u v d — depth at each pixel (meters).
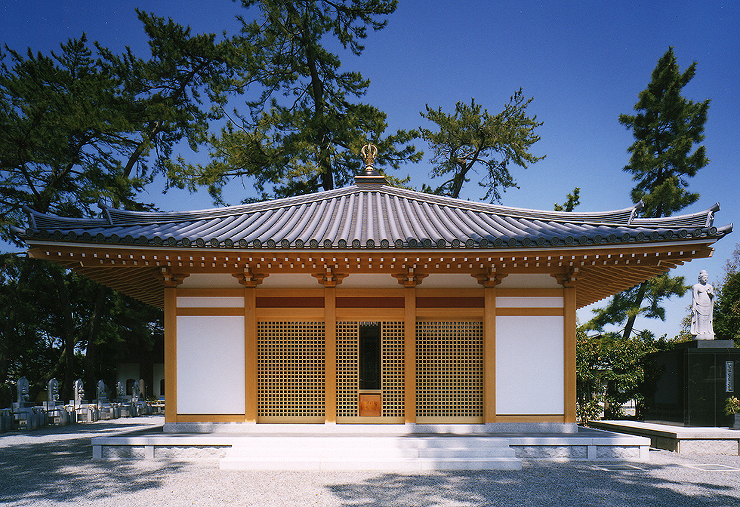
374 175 14.09
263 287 10.35
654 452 10.62
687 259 9.27
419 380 10.34
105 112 21.33
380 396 10.30
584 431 10.34
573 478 8.03
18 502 6.83
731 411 11.42
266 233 10.22
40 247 9.02
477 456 8.90
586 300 13.95
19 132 19.92
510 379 10.08
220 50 25.81
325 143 24.56
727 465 9.28
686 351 11.77
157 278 10.47
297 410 10.30
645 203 24.39
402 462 8.64
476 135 27.06
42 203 21.67
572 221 11.11
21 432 15.08
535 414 10.01
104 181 22.31
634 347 14.24
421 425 10.00
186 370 10.16
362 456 8.88
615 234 8.73
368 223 11.13
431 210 12.49
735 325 23.69
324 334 10.36
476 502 6.72
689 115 24.83
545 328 10.16
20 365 30.61
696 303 12.47
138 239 8.95
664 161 24.61
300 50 26.70
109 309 29.89
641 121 25.61
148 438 9.61
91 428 16.11
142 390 28.84
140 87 25.73
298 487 7.47
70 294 29.95
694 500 6.91
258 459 8.70
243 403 10.09
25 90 20.03
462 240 9.37
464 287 10.32
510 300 10.23
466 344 10.41
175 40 25.61
